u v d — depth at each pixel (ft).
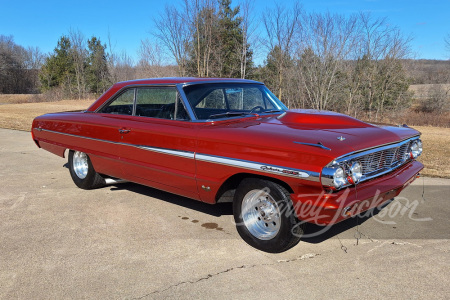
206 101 13.84
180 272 10.48
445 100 102.78
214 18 97.09
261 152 10.88
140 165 14.57
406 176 12.40
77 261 11.16
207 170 12.25
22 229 13.56
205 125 12.64
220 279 10.08
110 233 13.17
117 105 16.21
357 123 12.46
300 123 12.54
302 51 79.56
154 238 12.75
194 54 98.22
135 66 124.57
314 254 11.44
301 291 9.45
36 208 15.79
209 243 12.33
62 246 12.16
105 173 16.83
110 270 10.63
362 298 9.12
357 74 87.92
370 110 93.30
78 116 17.54
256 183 11.29
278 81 88.84
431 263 10.79
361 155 10.34
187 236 12.91
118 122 15.43
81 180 18.35
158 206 16.02
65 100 155.22
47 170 22.71
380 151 11.27
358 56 86.43
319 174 9.68
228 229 13.51
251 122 13.01
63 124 18.29
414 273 10.24
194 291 9.53
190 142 12.65
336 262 10.93
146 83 14.88
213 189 12.35
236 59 99.60
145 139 14.14
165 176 13.83
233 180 12.40
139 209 15.64
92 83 167.32
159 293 9.46
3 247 12.10
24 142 34.22
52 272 10.54
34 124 20.71
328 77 78.07
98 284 9.91
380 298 9.11
